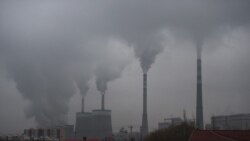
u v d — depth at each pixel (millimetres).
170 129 142375
